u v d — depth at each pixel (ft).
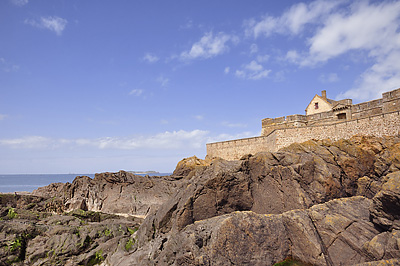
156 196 155.94
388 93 118.01
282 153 94.79
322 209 71.72
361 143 98.63
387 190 57.77
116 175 172.65
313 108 175.52
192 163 172.35
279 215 76.33
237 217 72.28
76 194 170.40
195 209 90.94
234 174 94.73
